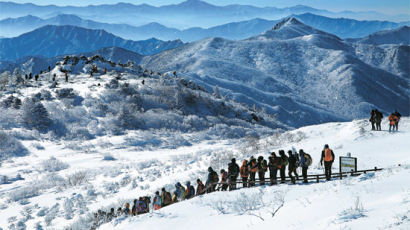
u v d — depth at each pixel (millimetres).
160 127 52688
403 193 8172
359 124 27062
